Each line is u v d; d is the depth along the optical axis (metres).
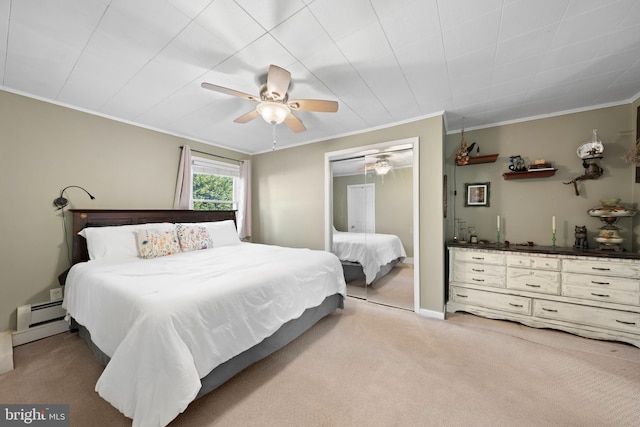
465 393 1.56
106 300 1.54
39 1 1.25
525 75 1.98
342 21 1.39
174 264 2.16
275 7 1.29
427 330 2.40
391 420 1.36
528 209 2.83
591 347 2.07
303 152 3.83
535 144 2.79
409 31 1.48
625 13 1.34
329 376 1.73
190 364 1.21
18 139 2.21
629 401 1.48
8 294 2.17
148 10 1.31
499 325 2.50
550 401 1.49
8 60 1.76
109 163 2.78
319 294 2.36
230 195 4.28
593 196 2.54
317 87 2.14
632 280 2.07
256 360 1.76
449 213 3.24
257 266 2.07
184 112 2.68
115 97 2.34
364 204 3.37
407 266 3.02
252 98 1.87
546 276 2.38
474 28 1.46
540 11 1.33
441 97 2.35
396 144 2.96
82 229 2.48
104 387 1.21
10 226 2.18
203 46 1.61
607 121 2.47
